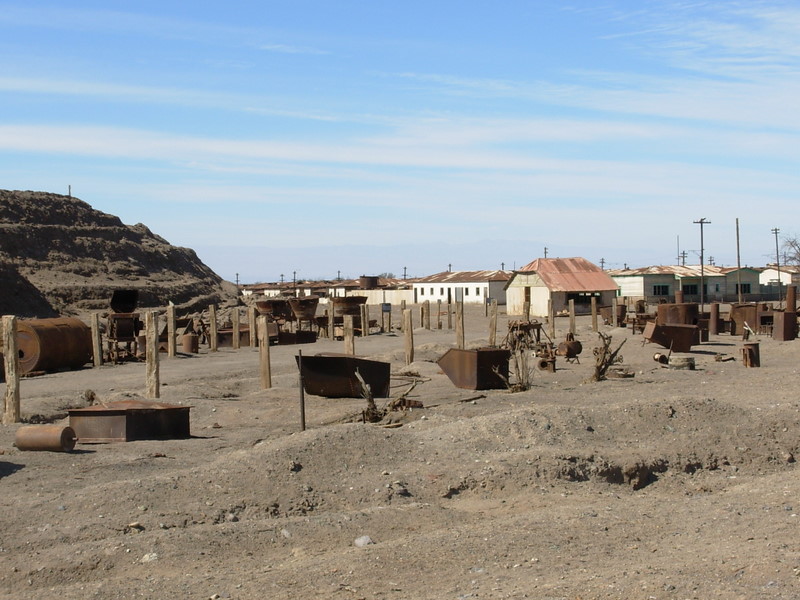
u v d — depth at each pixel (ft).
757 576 28.50
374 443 49.80
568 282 251.19
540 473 45.85
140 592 29.76
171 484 42.22
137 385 103.30
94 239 330.75
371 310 333.01
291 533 36.65
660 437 55.11
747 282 344.28
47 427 54.70
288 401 82.02
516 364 86.48
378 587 29.84
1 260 250.57
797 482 45.96
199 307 320.50
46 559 33.32
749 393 79.77
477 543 34.53
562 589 28.25
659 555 32.48
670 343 123.75
